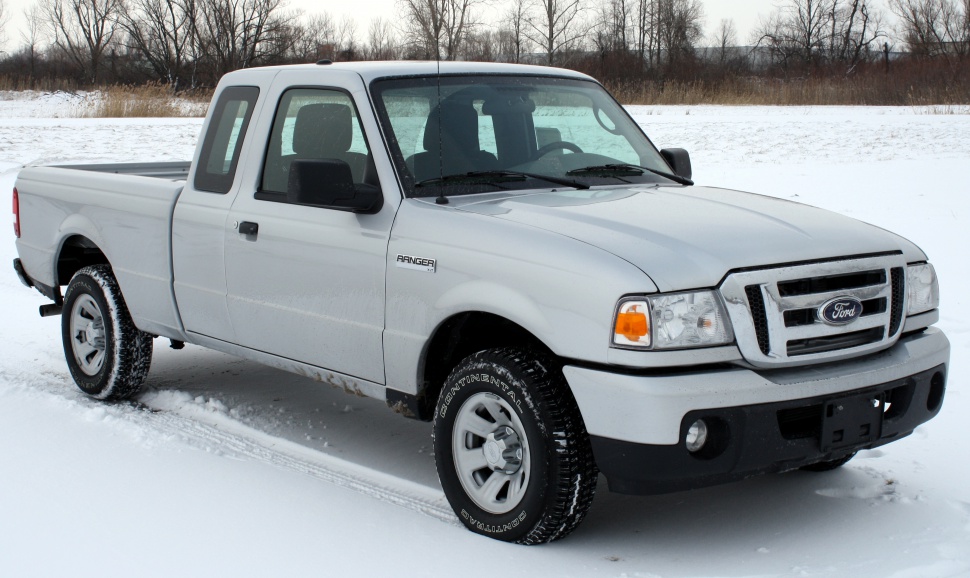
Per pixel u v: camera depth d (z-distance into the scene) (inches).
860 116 1144.8
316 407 238.1
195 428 219.5
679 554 154.6
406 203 172.9
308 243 185.8
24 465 190.7
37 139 797.9
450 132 184.4
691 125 991.6
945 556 151.1
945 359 169.3
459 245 161.9
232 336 207.6
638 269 143.8
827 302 150.5
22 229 265.1
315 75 194.1
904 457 196.4
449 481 165.8
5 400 235.3
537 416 150.4
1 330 307.4
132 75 2410.2
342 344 182.9
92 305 243.0
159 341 303.4
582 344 145.2
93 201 238.2
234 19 2277.3
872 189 515.2
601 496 182.4
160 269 221.0
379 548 154.7
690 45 2485.2
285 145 196.9
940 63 1673.2
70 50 2464.3
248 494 177.5
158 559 149.7
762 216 167.0
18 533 159.0
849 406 151.5
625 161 201.8
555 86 207.2
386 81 185.9
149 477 185.3
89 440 206.8
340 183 169.8
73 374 246.5
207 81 2288.4
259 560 149.6
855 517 169.0
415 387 172.2
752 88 1610.5
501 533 157.8
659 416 139.6
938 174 569.0
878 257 159.9
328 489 181.8
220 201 206.4
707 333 143.4
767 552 154.9
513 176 182.2
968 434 205.8
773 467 149.5
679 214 164.7
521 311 151.7
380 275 173.3
